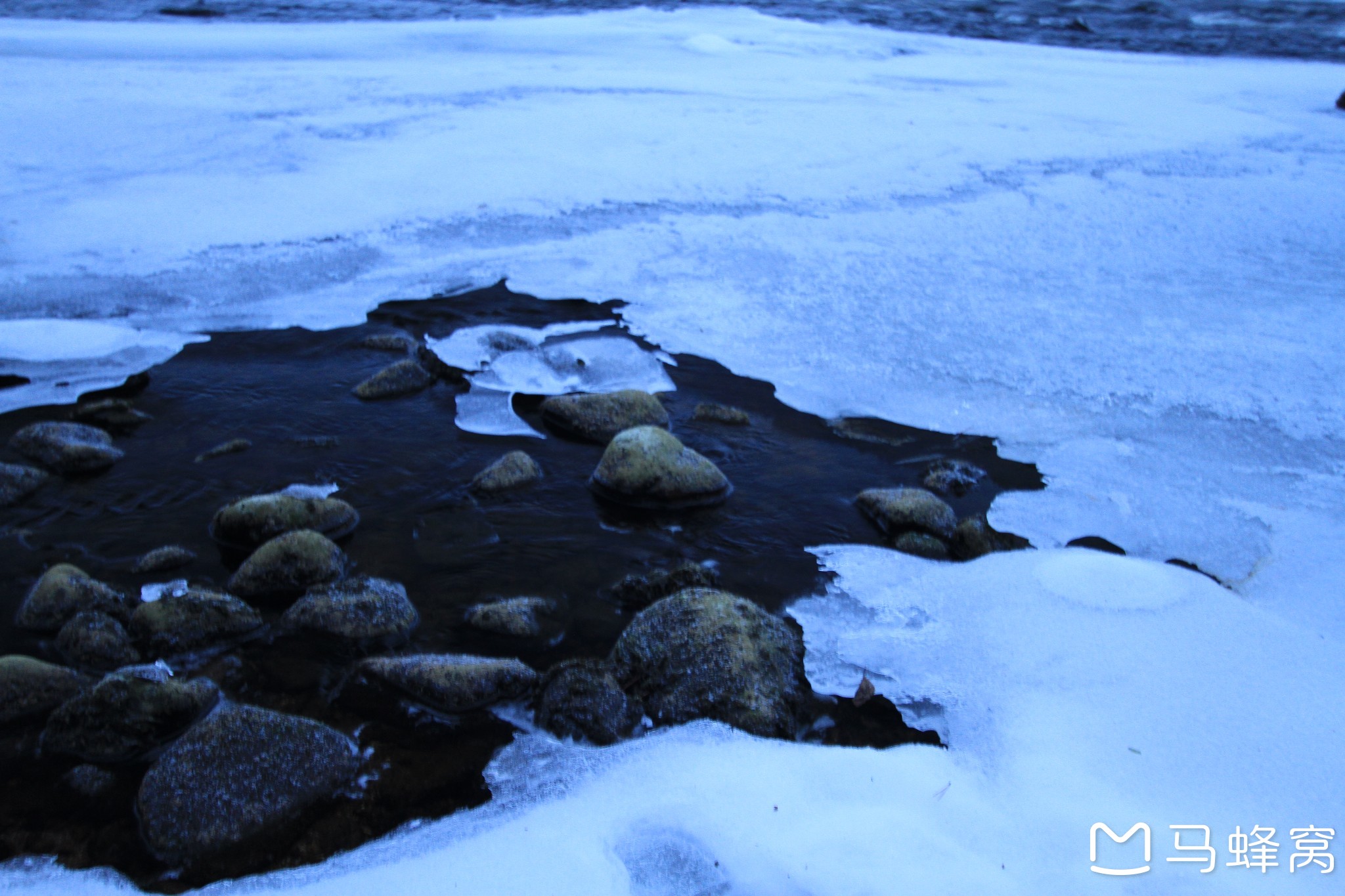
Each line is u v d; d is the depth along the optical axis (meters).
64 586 2.91
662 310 5.07
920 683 2.72
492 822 2.24
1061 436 4.00
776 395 4.36
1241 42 13.20
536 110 8.05
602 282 5.34
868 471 3.83
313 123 7.52
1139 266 5.55
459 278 5.33
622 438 3.71
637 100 8.47
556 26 12.20
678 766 2.39
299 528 3.28
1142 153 7.41
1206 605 2.94
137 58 9.43
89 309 4.84
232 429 4.00
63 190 6.11
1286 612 2.97
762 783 2.34
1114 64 11.12
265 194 6.21
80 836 2.22
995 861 2.12
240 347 4.64
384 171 6.62
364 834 2.23
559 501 3.59
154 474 3.67
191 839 2.18
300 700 2.63
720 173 6.83
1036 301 5.14
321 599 2.90
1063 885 2.05
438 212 6.08
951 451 3.94
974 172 6.96
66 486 3.57
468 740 2.51
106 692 2.47
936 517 3.42
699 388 4.41
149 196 6.10
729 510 3.56
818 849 2.14
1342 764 2.35
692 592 2.86
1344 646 2.79
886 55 11.14
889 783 2.34
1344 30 14.30
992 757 2.44
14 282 5.00
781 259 5.61
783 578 3.19
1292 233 5.98
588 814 2.25
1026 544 3.37
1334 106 8.94
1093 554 3.23
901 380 4.43
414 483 3.67
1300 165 7.17
